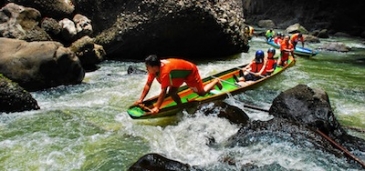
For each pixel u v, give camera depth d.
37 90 7.54
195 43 11.67
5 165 4.62
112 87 8.11
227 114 6.06
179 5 10.63
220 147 5.40
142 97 5.93
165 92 5.66
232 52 12.83
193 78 6.09
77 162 4.79
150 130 5.89
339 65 12.06
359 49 16.53
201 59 12.05
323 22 23.75
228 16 12.59
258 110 6.77
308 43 17.67
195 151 5.26
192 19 10.89
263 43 16.53
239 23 13.37
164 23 10.77
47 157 4.86
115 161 4.85
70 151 5.05
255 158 5.03
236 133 5.66
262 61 8.88
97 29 11.08
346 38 20.78
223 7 12.58
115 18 10.97
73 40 9.73
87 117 6.30
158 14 10.66
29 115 6.24
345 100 7.93
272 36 16.80
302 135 5.49
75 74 8.06
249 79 8.72
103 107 6.85
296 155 5.08
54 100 7.10
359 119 6.80
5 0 9.54
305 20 24.94
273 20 27.00
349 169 4.76
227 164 4.87
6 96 6.18
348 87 9.05
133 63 10.85
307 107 6.11
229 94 7.51
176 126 6.05
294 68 11.15
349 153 5.06
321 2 24.59
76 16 10.35
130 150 5.18
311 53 13.22
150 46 11.24
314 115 5.95
